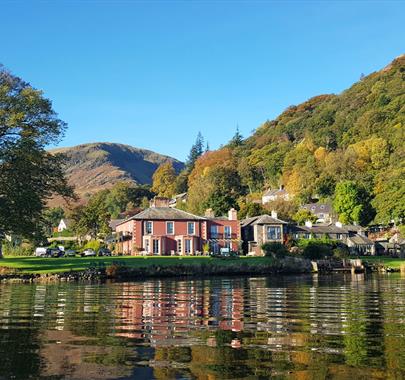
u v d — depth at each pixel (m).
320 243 83.69
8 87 45.88
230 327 15.91
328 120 194.75
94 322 17.02
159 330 15.26
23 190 45.66
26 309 20.97
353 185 119.25
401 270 67.81
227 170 171.50
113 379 9.78
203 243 84.44
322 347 12.73
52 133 47.81
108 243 96.06
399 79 191.38
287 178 161.25
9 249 87.12
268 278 50.38
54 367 10.65
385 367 10.70
